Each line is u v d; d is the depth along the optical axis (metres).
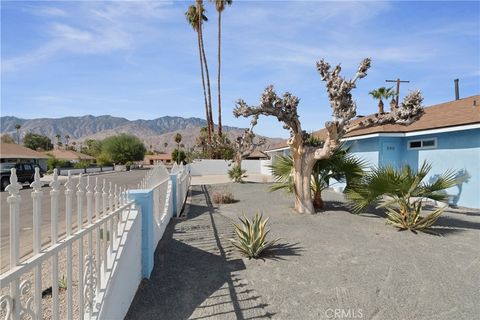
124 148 84.69
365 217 9.54
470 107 13.62
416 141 14.25
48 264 5.33
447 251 6.42
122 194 4.58
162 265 5.66
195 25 45.31
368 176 9.15
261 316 4.01
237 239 7.17
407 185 8.09
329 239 7.30
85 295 3.01
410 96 8.65
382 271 5.39
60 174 36.91
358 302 4.35
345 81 8.39
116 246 3.99
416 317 3.96
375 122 9.13
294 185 10.41
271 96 9.04
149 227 5.09
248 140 25.88
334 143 9.14
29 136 116.25
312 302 4.36
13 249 2.05
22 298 3.98
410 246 6.77
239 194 16.19
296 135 9.89
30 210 12.42
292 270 5.47
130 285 4.25
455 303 4.29
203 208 11.82
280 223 8.91
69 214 2.78
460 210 11.37
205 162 39.97
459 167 12.31
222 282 5.00
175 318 3.96
